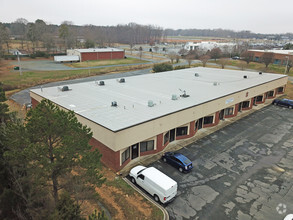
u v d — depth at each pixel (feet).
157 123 80.84
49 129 44.16
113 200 59.98
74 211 39.83
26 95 168.04
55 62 343.05
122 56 400.88
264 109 142.10
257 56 340.80
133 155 80.94
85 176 47.11
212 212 57.41
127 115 81.56
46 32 489.26
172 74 171.73
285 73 259.19
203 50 439.63
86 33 636.07
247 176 72.84
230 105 118.83
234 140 98.07
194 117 96.94
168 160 78.48
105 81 140.77
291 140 99.25
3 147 50.01
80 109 87.30
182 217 55.57
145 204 59.31
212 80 149.38
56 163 42.86
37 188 45.52
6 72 253.85
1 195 41.57
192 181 69.72
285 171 76.02
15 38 586.86
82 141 48.21
